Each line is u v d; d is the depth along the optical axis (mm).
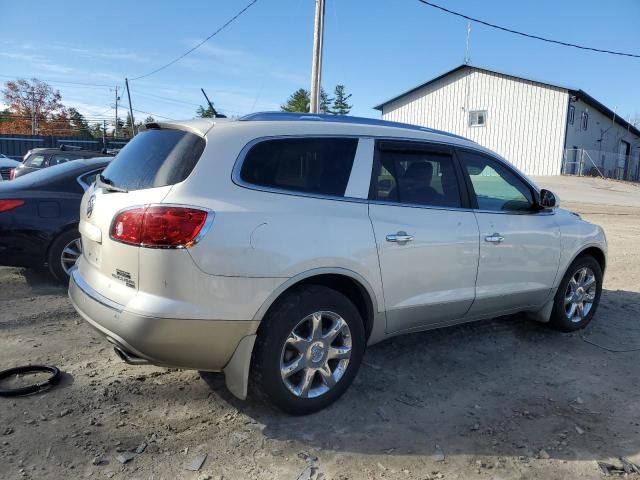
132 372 3988
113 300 3109
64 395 3596
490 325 5395
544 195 4727
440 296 4016
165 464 2922
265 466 2951
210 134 3199
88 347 4422
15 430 3154
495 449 3213
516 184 4684
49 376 3867
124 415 3389
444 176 4160
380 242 3600
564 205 21000
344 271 3432
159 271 2945
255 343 3232
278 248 3162
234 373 3203
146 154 3424
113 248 3156
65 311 5238
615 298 6648
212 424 3328
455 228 4043
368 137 3771
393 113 39156
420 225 3836
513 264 4496
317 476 2887
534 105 33500
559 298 5090
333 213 3434
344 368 3572
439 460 3080
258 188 3221
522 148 34219
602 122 39250
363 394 3805
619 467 3080
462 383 4078
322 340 3430
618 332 5391
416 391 3906
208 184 3074
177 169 3123
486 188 4441
